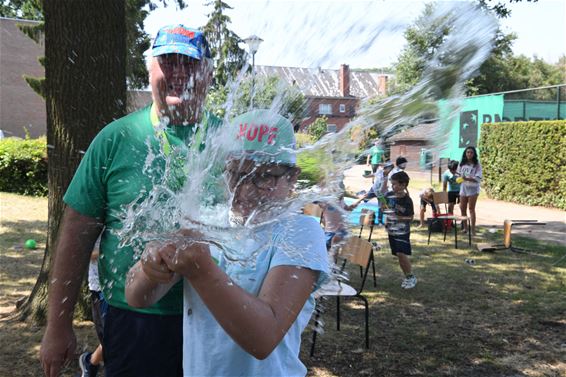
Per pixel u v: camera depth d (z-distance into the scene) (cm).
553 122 1371
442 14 107
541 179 1419
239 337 112
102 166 175
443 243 904
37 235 840
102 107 398
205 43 162
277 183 122
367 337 427
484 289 612
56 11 385
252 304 114
